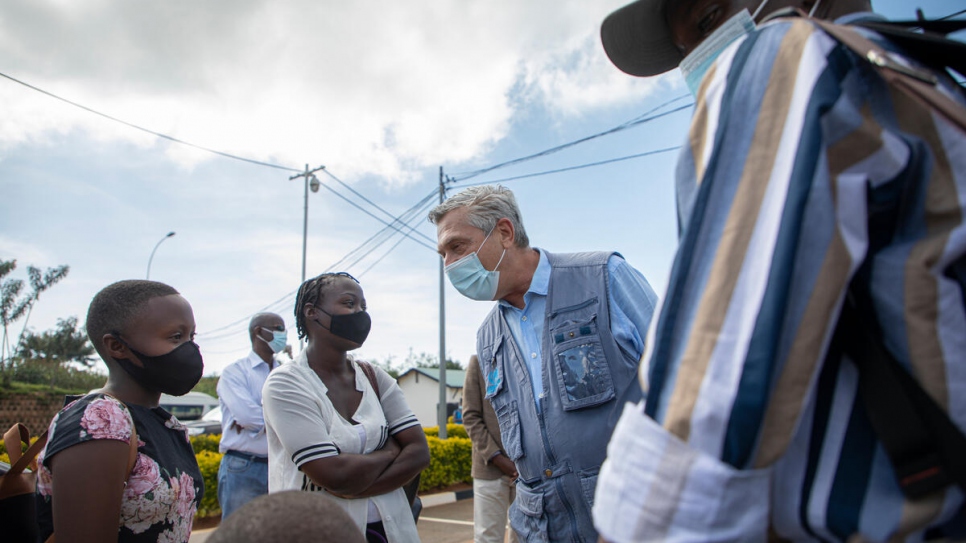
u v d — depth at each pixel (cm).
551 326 197
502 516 416
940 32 93
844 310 74
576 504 181
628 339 188
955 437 62
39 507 165
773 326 68
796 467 71
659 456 69
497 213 211
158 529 167
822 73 76
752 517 65
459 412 2664
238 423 399
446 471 936
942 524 63
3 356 2586
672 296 78
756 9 105
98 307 183
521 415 200
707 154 82
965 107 76
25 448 189
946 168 70
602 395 181
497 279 209
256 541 96
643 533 68
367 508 225
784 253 70
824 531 68
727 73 86
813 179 71
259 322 455
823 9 97
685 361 73
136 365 183
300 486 222
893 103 77
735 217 76
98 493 150
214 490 675
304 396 227
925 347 66
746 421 66
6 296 2745
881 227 74
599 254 206
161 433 182
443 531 639
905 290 68
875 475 68
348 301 255
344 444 227
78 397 175
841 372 73
